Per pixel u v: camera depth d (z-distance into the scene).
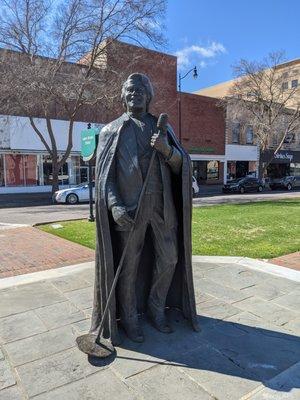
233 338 3.50
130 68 23.00
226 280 5.12
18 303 4.35
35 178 27.97
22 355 3.23
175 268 3.76
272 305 4.25
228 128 39.34
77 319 3.91
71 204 20.09
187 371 2.99
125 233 3.30
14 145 26.66
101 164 3.28
